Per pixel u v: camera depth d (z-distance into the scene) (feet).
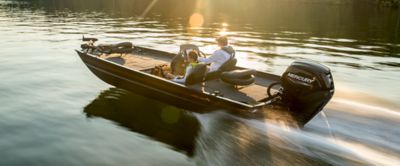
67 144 17.70
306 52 44.75
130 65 25.43
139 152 17.01
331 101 21.47
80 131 19.36
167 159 16.34
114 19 89.40
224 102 18.40
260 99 19.38
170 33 62.80
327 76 17.83
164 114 22.33
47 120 20.88
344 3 174.19
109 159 16.24
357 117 18.26
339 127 16.94
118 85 24.95
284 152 15.34
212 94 19.02
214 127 18.67
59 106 23.47
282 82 18.67
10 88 27.32
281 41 54.80
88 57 26.12
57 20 84.79
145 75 21.84
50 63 36.63
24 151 16.79
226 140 17.08
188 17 98.07
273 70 34.63
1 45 47.55
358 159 14.20
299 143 15.67
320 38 58.49
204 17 99.50
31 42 50.47
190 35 60.34
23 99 24.72
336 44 51.88
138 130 19.69
